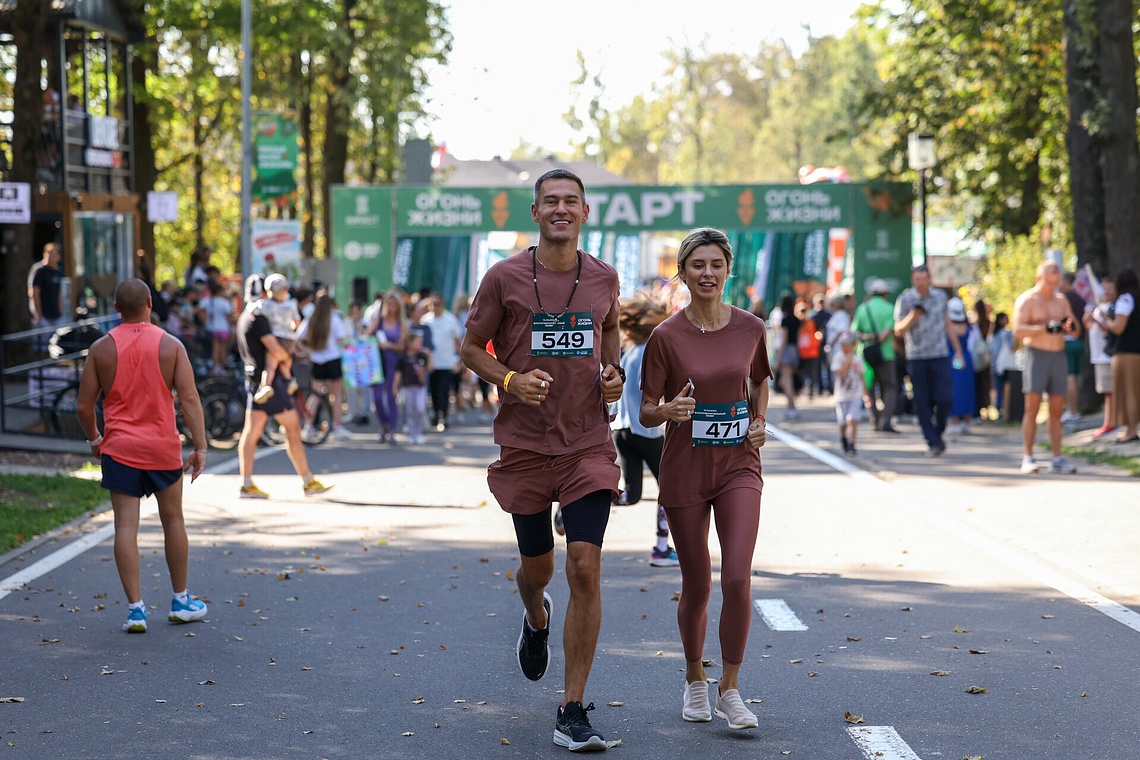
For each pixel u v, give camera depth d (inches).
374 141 1665.8
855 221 1616.6
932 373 799.7
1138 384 794.2
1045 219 1670.8
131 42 1508.4
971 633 369.7
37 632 383.6
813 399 1453.0
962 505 597.3
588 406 287.0
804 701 307.9
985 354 1096.2
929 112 1601.9
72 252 1318.9
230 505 637.3
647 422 293.0
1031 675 325.7
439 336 1064.8
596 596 280.2
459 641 372.2
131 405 390.9
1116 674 324.5
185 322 1078.4
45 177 1352.1
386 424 953.5
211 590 442.6
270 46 1528.1
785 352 1151.6
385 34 1573.6
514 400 286.4
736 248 1797.5
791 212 1616.6
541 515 290.7
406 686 326.0
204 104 1808.6
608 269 290.7
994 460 770.8
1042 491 632.4
